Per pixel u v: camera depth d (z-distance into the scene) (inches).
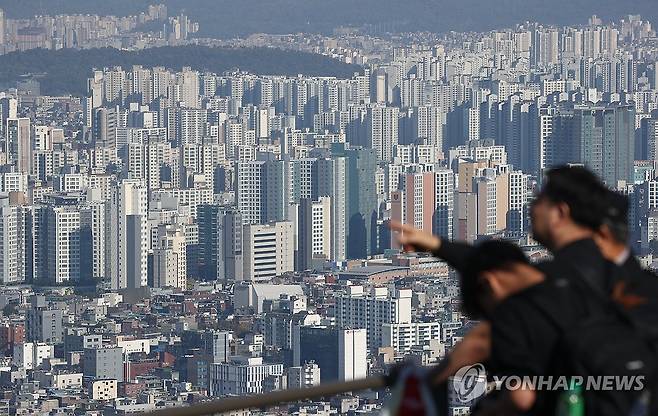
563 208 316.2
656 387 283.1
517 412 288.4
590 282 301.3
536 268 297.1
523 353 286.0
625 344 283.4
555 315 286.5
